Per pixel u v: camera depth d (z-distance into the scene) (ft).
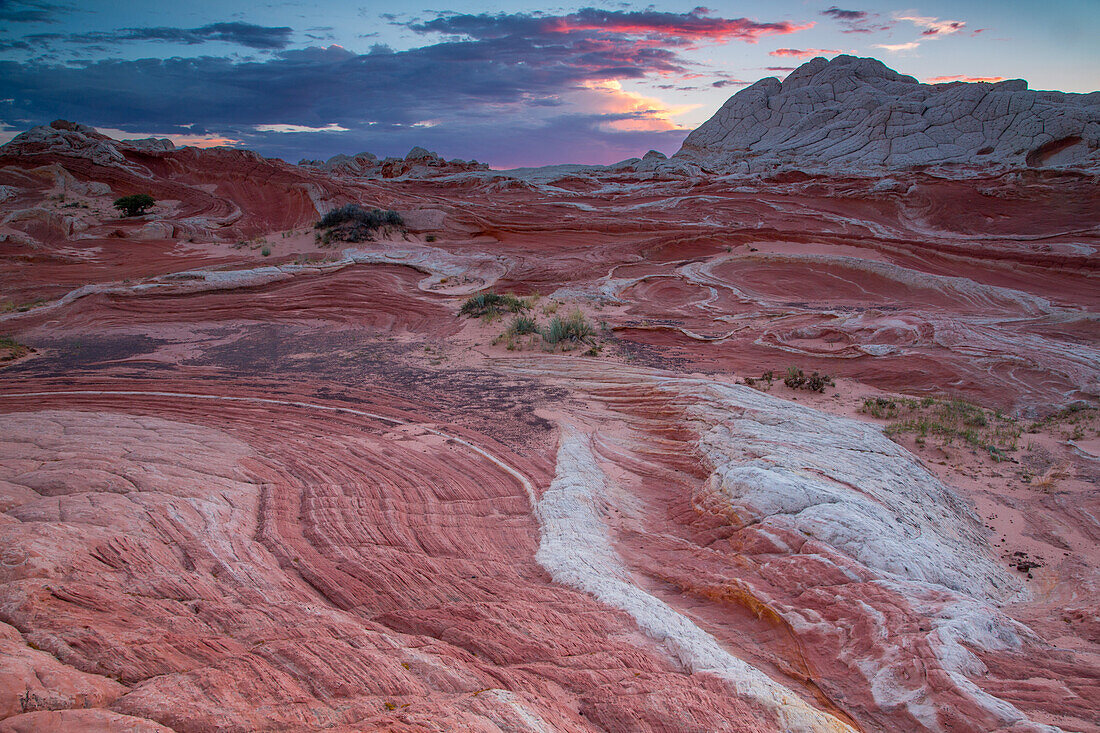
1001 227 149.89
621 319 84.33
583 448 39.99
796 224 162.91
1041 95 274.36
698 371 60.54
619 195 221.46
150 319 86.79
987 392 51.55
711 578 24.12
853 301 98.22
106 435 37.73
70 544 19.57
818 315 78.13
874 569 22.85
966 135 255.50
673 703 15.02
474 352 68.90
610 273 114.21
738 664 17.78
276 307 92.32
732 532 27.76
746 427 38.42
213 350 71.72
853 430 40.60
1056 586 25.57
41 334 79.87
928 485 33.88
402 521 29.22
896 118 278.67
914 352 60.34
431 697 14.34
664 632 19.11
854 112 306.55
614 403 49.60
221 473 32.76
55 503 24.48
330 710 13.14
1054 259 107.55
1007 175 181.27
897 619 19.38
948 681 16.03
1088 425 44.11
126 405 50.21
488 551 26.99
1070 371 52.11
